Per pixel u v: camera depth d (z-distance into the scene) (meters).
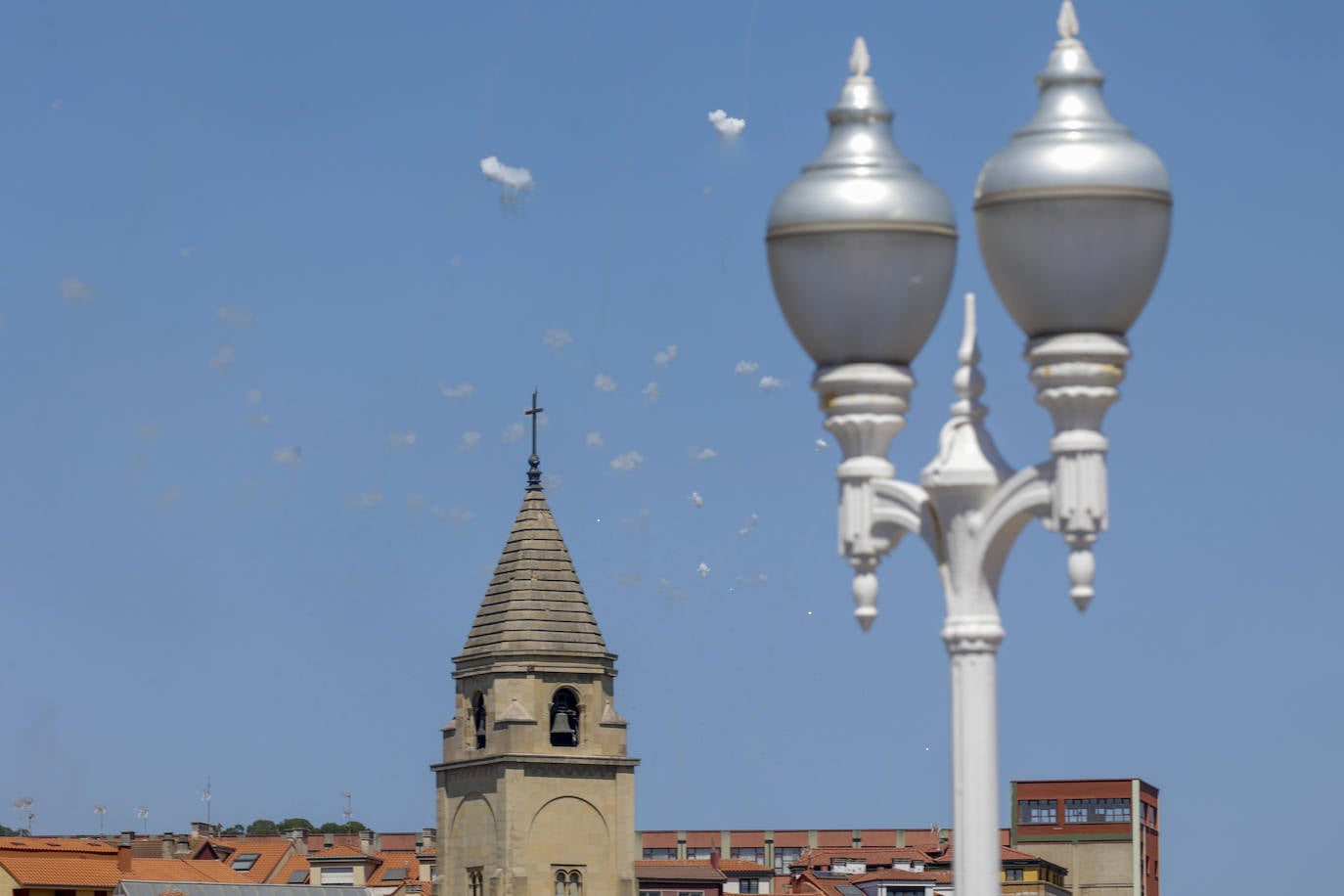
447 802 136.25
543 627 134.38
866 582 20.20
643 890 198.62
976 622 19.53
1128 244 19.28
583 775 132.75
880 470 20.20
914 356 20.44
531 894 130.88
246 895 178.25
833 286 19.97
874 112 20.22
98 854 186.12
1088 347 19.39
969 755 19.42
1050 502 19.41
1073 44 19.78
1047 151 19.33
